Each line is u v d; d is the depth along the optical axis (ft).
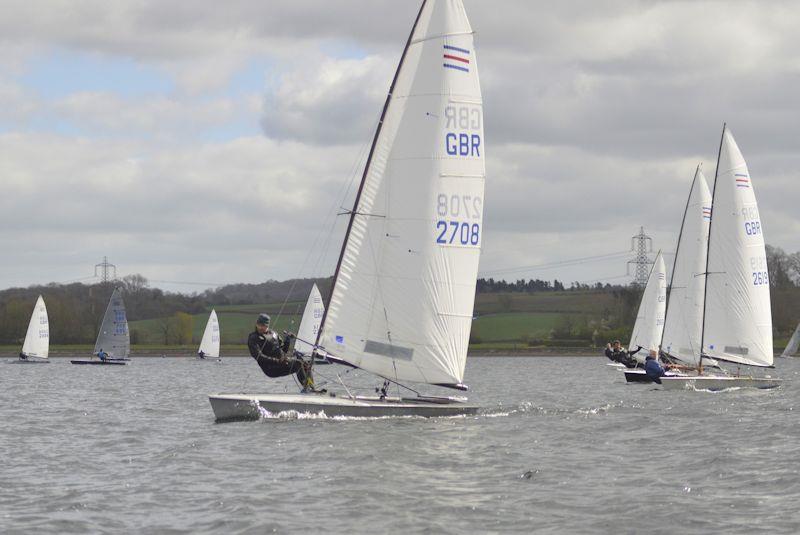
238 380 340.59
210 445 122.52
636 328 382.01
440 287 142.82
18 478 102.58
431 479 99.76
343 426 135.85
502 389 271.90
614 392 247.29
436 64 142.41
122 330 515.91
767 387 243.60
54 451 123.54
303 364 144.46
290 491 93.40
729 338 244.63
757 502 89.56
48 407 198.39
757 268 244.42
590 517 83.76
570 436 135.33
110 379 353.31
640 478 102.01
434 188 142.31
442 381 143.74
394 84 142.92
